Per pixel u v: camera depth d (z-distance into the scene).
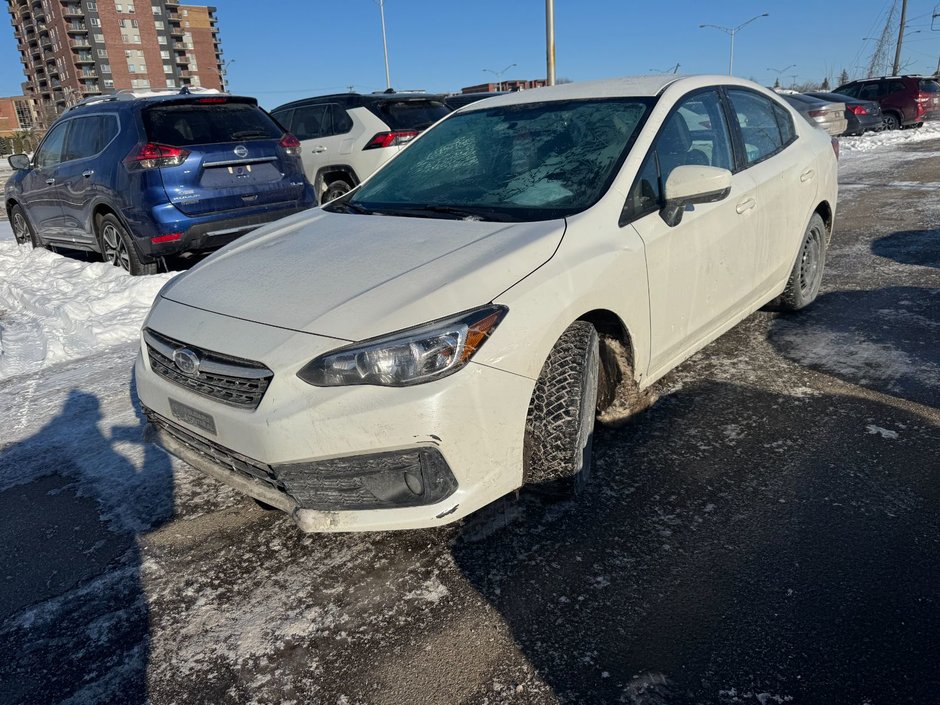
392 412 2.16
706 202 3.01
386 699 1.97
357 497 2.29
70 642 2.26
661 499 2.78
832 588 2.24
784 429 3.26
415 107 9.77
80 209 7.11
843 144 17.83
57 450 3.58
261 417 2.26
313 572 2.52
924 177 11.00
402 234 2.89
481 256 2.52
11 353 5.13
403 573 2.47
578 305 2.54
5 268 8.19
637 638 2.11
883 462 2.94
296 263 2.79
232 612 2.35
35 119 114.50
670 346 3.21
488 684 1.99
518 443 2.41
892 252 6.38
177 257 6.99
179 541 2.76
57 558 2.70
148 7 103.19
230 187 6.42
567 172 3.11
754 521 2.61
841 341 4.26
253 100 6.84
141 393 2.80
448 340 2.21
